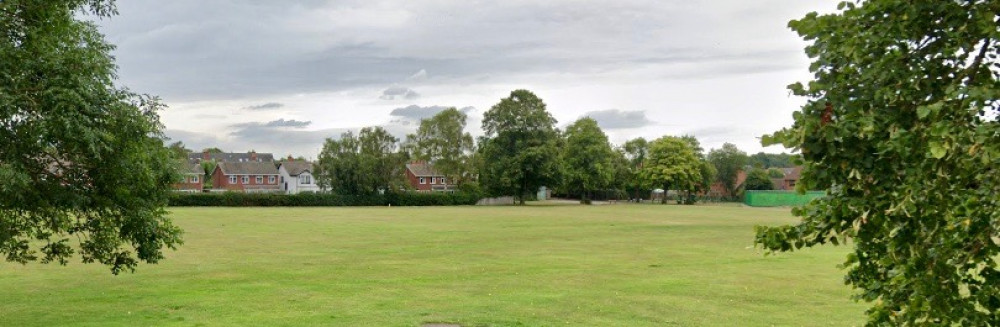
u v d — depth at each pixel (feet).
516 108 307.17
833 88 13.44
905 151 12.59
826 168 13.33
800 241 14.34
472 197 328.29
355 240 119.55
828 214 13.93
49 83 40.29
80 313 51.93
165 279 70.08
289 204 294.66
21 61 40.70
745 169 520.01
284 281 68.69
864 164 13.00
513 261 87.04
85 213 47.11
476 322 47.96
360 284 66.64
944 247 12.92
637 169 403.95
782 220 185.98
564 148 337.93
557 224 166.81
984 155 11.54
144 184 46.57
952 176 12.54
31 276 71.56
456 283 67.21
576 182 374.63
